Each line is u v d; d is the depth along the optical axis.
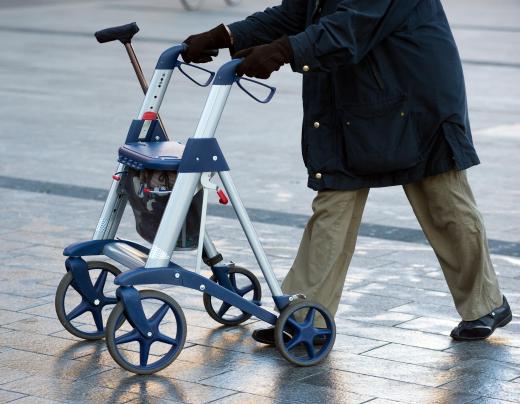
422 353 5.21
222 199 4.89
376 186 5.15
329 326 5.09
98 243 5.20
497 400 4.61
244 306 4.98
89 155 10.52
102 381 4.80
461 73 5.14
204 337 5.43
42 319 5.68
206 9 25.39
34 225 7.84
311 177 5.16
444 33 5.06
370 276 6.59
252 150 10.84
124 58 17.28
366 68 4.97
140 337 4.80
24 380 4.80
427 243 7.45
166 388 4.72
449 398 4.62
